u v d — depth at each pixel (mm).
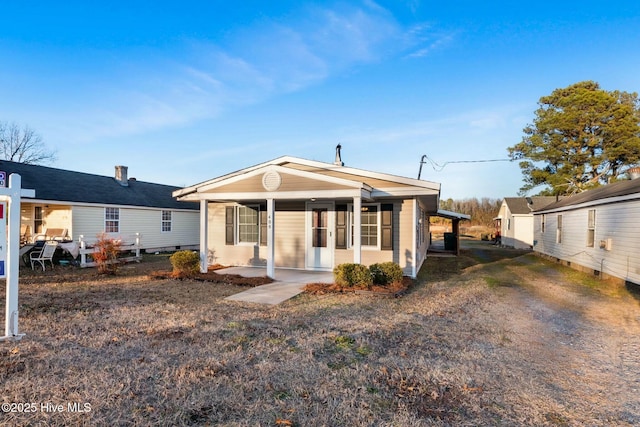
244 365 3789
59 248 13297
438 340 4781
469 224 48469
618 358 4328
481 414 2883
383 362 3961
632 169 13305
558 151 25047
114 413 2781
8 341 4363
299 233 11328
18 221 4492
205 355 4047
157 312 5992
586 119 23891
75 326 5098
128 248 16016
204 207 10008
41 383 3264
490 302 7383
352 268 8172
